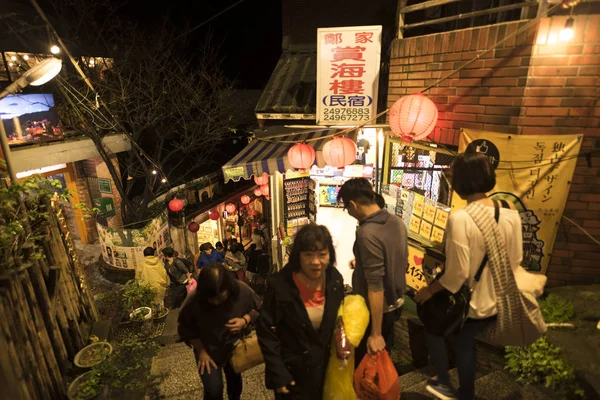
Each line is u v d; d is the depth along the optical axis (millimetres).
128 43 14188
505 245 2289
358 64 6266
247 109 18453
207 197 15680
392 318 2957
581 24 3486
